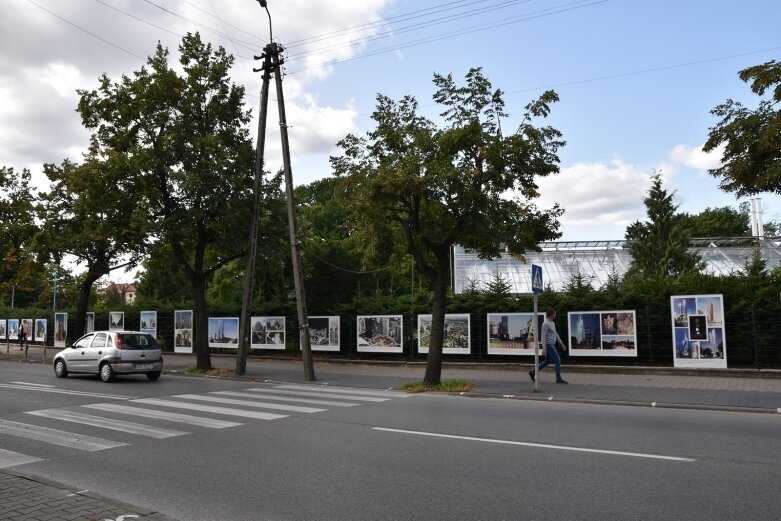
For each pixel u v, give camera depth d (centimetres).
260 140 1962
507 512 528
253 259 1984
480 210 1442
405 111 1565
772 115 1413
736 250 4500
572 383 1534
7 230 3081
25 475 644
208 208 1941
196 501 573
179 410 1145
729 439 834
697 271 2103
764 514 514
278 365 2291
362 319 2281
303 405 1216
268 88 1952
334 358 2366
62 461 739
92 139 2291
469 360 2088
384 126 1541
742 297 1708
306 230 2616
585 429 921
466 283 4425
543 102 1434
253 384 1680
